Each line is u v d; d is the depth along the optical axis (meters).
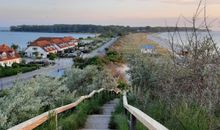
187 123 5.21
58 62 93.75
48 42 127.62
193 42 5.37
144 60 11.82
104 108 15.84
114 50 82.75
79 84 25.48
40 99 10.41
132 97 12.45
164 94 7.20
